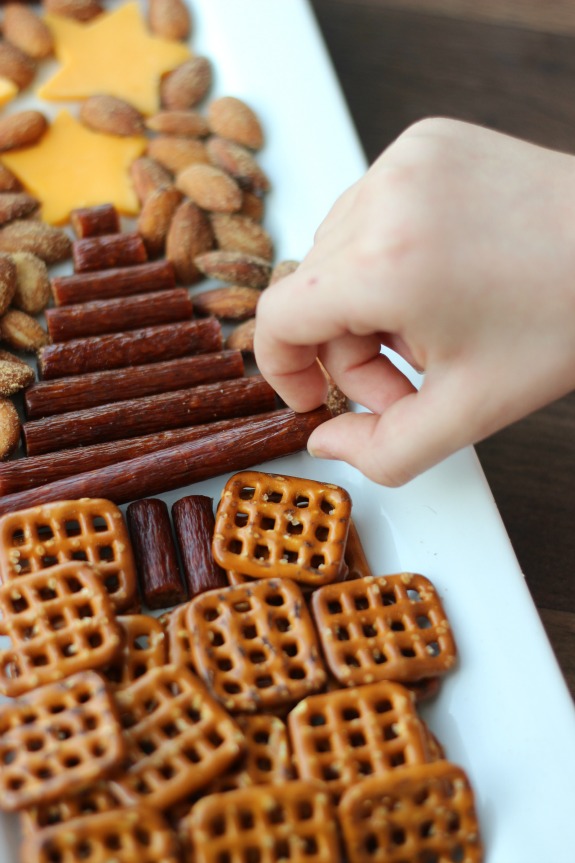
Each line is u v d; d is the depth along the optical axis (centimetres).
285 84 42
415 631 34
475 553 35
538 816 32
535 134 47
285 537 34
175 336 38
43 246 39
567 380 32
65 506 34
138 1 44
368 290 31
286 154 41
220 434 36
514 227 31
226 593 33
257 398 37
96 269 39
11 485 35
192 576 34
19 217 40
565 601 39
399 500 36
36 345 38
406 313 31
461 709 33
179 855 30
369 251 31
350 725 32
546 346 31
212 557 35
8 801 30
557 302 31
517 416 32
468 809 31
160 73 43
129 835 30
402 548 35
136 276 39
